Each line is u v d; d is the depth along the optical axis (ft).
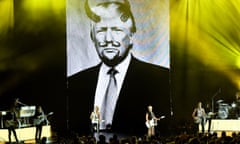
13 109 62.44
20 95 73.46
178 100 73.26
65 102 72.38
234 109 68.13
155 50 70.44
